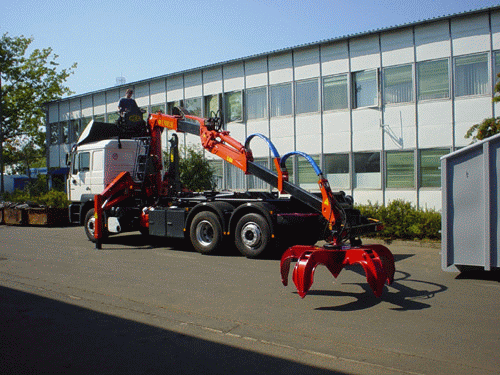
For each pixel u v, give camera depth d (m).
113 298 6.95
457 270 8.27
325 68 19.94
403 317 5.93
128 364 4.41
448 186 8.16
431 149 17.64
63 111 31.30
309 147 20.47
